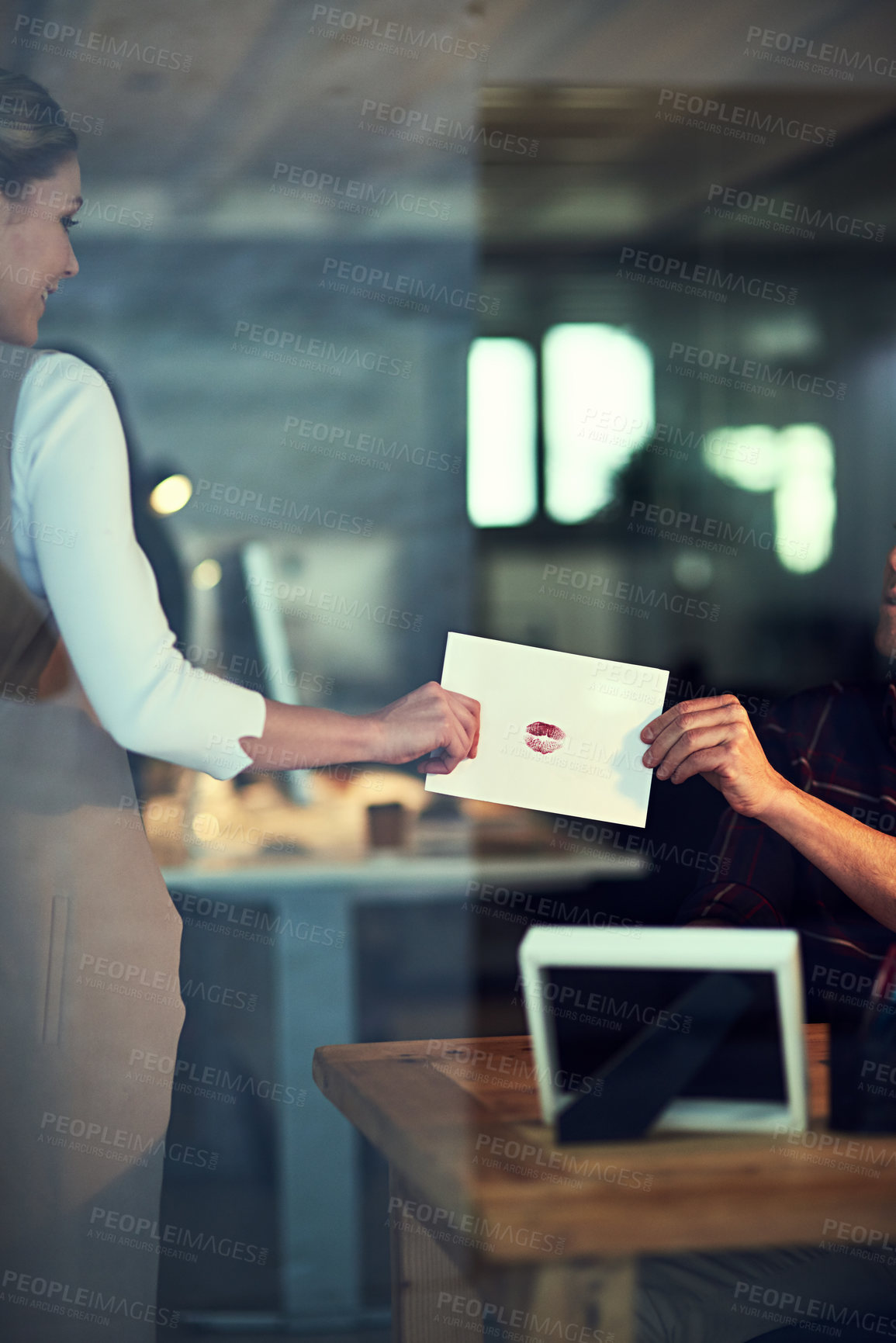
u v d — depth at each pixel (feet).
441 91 12.22
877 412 16.78
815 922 4.22
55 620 3.38
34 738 3.44
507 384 16.75
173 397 14.28
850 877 3.87
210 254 14.17
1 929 3.44
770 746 4.57
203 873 6.01
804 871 4.27
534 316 16.69
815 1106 2.54
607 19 11.25
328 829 6.84
